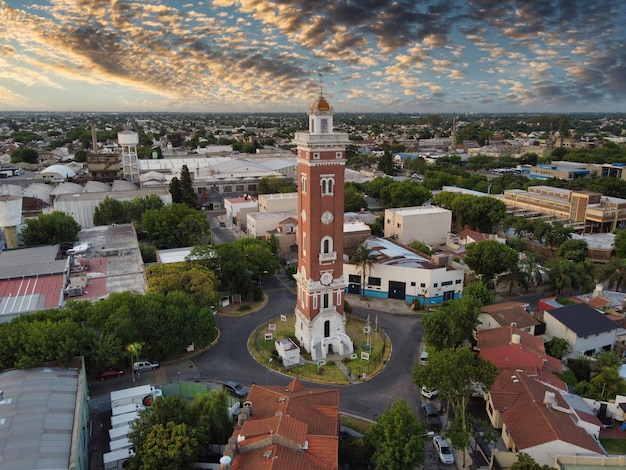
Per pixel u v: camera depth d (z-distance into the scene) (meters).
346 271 114.38
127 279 99.88
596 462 51.75
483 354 76.00
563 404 63.16
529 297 113.00
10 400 55.06
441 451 59.53
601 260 132.75
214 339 90.69
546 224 139.88
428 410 67.75
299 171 84.19
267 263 115.56
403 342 91.00
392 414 54.38
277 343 85.38
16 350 64.88
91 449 59.97
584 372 77.31
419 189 182.12
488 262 105.50
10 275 91.00
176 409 56.62
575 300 101.44
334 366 81.81
